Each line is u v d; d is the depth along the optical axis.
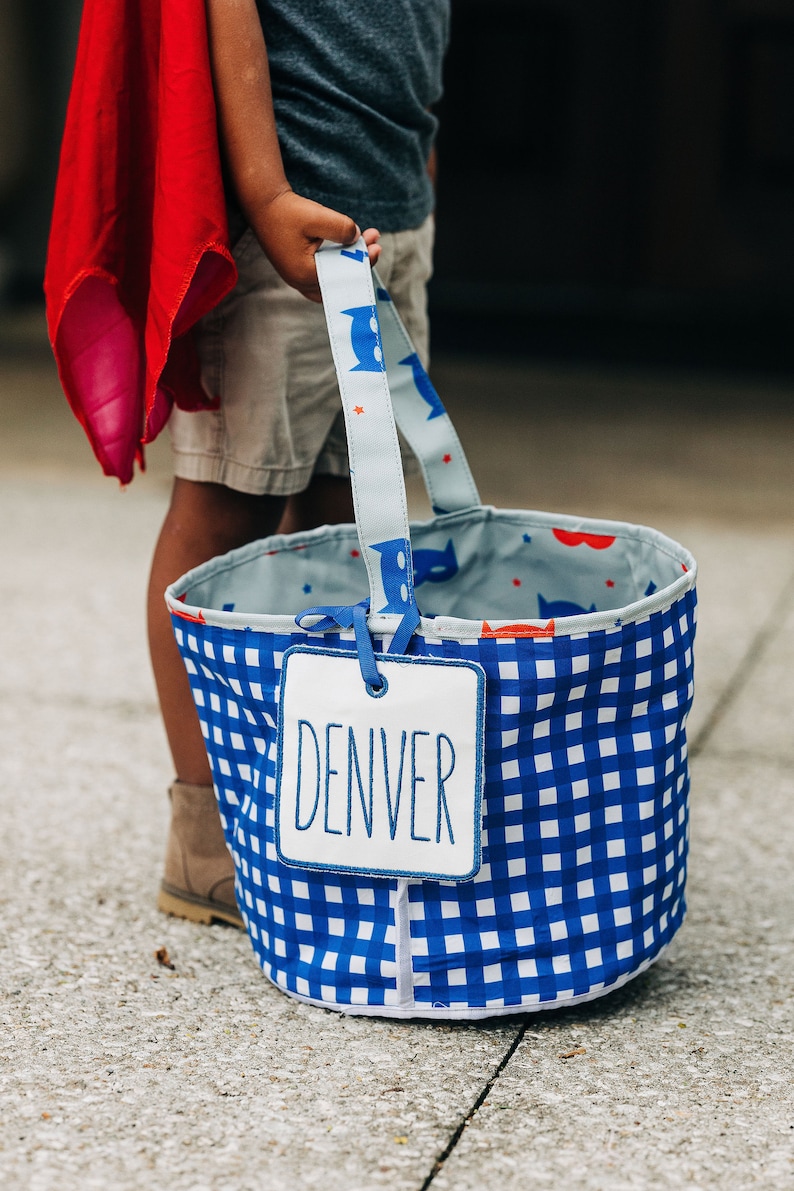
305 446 1.63
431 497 1.67
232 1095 1.31
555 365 6.04
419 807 1.34
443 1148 1.23
